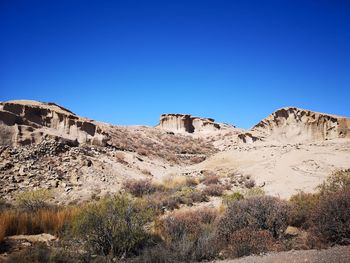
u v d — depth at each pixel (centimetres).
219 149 6506
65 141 3134
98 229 1023
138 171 3150
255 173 2920
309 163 2858
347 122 5341
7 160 2520
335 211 920
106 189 2405
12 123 3034
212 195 2280
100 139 3703
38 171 2470
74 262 902
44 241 1103
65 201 2072
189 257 931
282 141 5831
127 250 1035
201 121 9631
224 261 854
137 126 7825
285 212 1158
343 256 711
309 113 5869
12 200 1973
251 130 6781
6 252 973
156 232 1166
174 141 6600
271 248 920
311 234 963
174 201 1950
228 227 1112
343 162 2770
